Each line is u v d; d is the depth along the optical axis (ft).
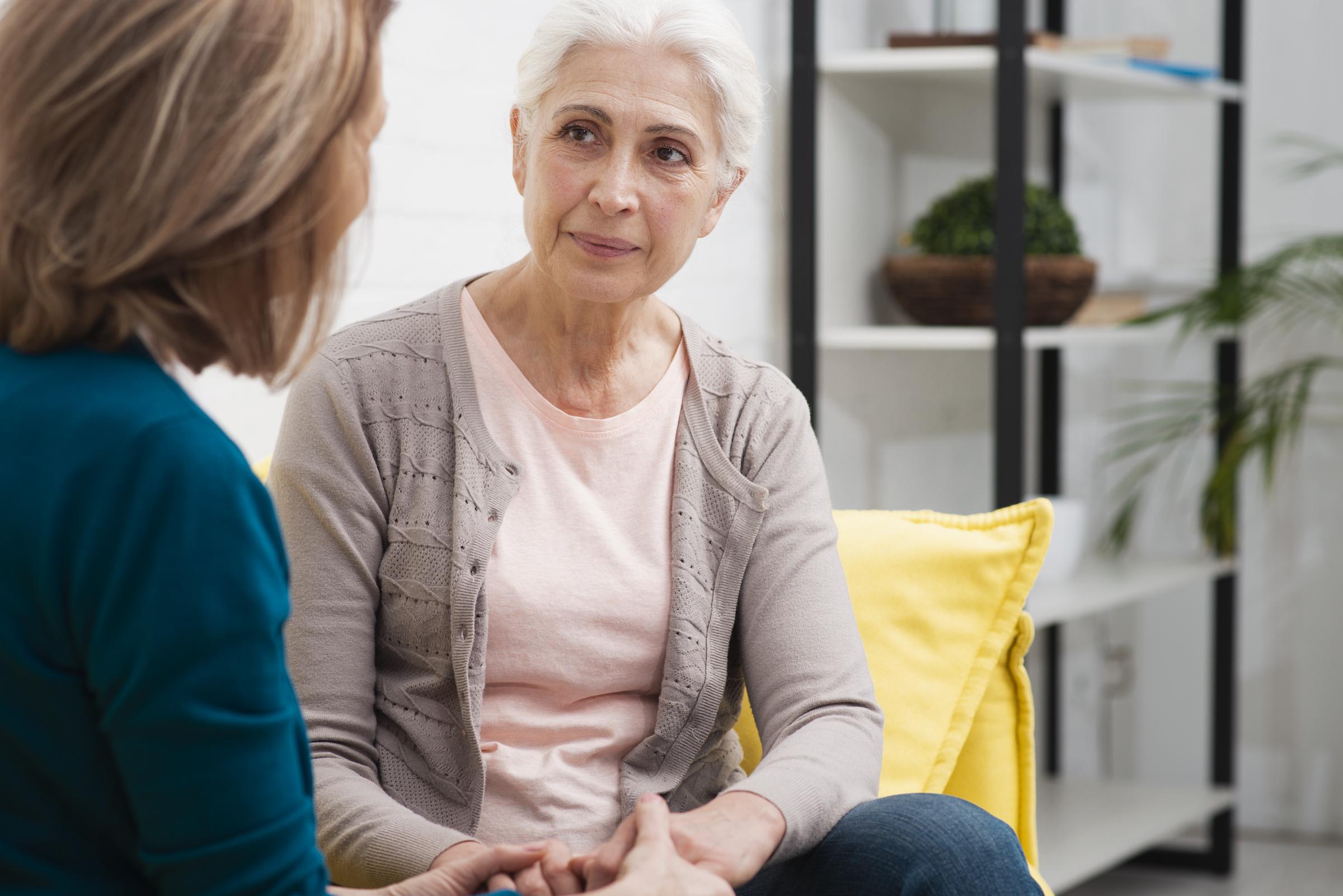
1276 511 11.11
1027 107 10.51
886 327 9.35
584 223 4.16
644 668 4.38
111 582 2.33
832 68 8.47
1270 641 11.19
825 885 3.76
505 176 6.91
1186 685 11.46
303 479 4.20
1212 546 10.79
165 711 2.35
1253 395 10.43
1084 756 11.57
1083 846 9.23
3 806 2.42
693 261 8.01
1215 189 11.14
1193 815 9.95
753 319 8.59
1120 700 11.64
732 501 4.51
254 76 2.44
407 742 4.27
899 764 5.00
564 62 4.18
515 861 3.52
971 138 10.43
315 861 2.60
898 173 9.55
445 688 4.25
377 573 4.28
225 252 2.51
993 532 5.39
